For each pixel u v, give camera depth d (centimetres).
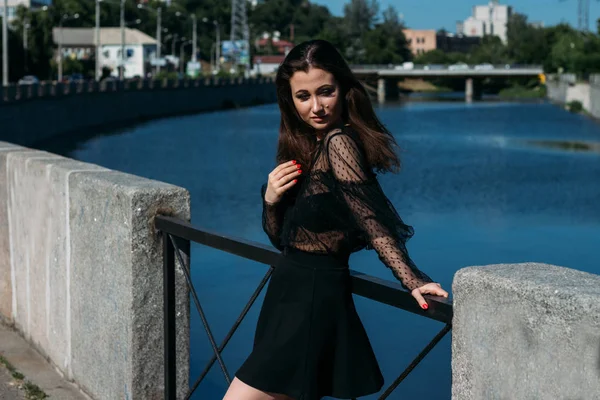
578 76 8069
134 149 4181
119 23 15050
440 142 4544
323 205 246
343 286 255
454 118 6644
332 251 253
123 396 388
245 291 1269
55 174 454
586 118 6731
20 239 522
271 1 18488
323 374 258
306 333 252
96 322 411
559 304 191
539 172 3272
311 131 269
